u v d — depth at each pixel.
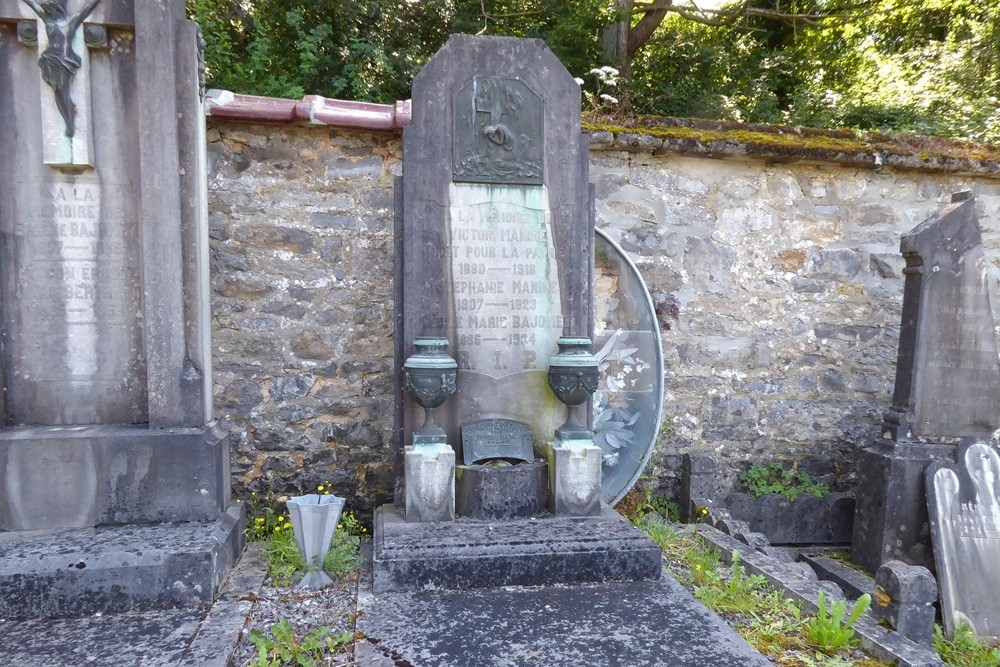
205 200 2.84
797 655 2.10
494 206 3.00
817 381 4.17
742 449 4.12
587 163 3.08
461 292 2.99
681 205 3.99
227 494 2.87
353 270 3.58
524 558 2.51
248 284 3.47
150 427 2.62
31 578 2.19
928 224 3.43
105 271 2.66
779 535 3.92
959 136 6.54
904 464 3.37
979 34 7.82
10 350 2.62
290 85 5.53
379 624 2.17
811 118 7.88
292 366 3.54
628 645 2.04
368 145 3.56
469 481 2.85
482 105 2.96
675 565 2.94
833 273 4.15
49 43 2.43
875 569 3.42
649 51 9.02
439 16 7.24
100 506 2.54
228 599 2.37
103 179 2.62
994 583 3.22
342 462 3.61
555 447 2.90
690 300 4.03
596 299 3.86
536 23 7.87
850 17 8.38
